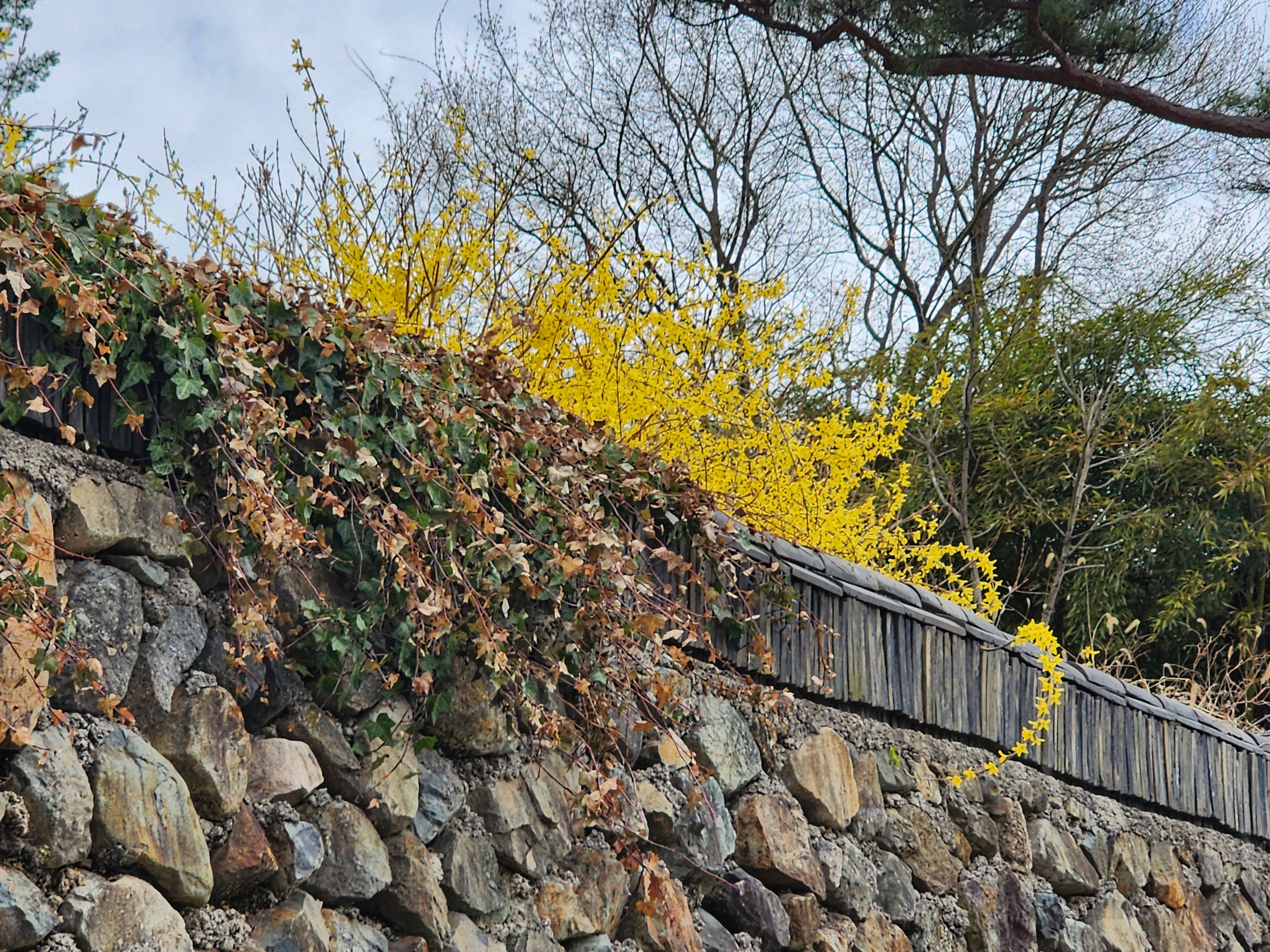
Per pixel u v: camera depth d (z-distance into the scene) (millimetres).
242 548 2621
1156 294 12773
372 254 4406
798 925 4020
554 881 3281
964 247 15531
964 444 12062
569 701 3410
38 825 2152
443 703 3002
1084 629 11242
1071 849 5652
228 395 2549
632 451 3766
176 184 4141
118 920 2230
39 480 2316
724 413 4809
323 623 2764
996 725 5422
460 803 3068
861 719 4680
